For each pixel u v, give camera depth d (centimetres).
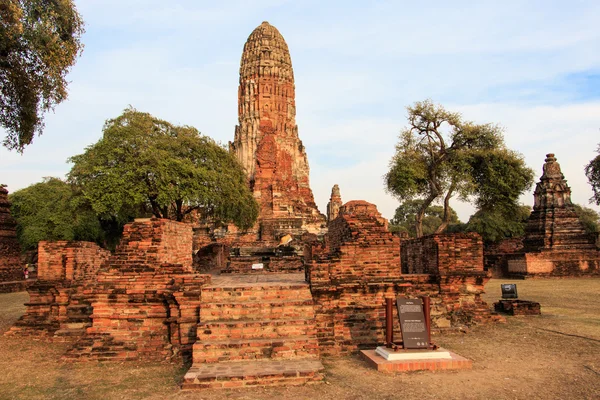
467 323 1490
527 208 5881
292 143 5950
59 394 970
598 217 7638
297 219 5191
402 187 3181
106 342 1260
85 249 1702
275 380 984
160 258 1355
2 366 1198
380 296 1404
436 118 3180
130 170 2925
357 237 1428
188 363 1180
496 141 3250
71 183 3266
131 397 938
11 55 1563
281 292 1305
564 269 3684
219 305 1230
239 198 3519
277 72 5991
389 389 941
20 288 3491
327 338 1277
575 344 1273
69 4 1708
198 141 3450
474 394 910
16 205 4978
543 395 901
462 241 1509
